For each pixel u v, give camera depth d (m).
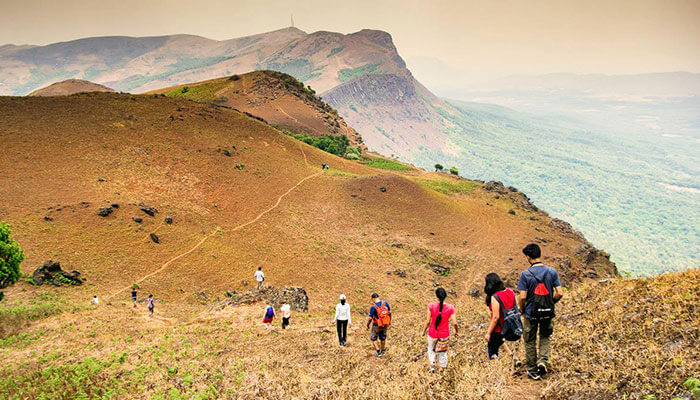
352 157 141.00
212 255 54.19
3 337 23.42
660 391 6.52
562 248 85.19
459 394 8.26
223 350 18.45
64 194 56.22
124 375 15.04
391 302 53.28
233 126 99.12
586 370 8.13
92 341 22.67
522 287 8.60
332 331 22.86
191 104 101.81
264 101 183.12
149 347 20.20
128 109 88.25
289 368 13.61
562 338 10.70
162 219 58.41
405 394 9.02
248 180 80.38
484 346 12.39
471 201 106.81
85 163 65.38
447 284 62.59
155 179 68.62
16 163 59.59
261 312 28.97
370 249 68.69
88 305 34.25
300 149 107.75
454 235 81.81
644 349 8.23
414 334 18.05
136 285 43.06
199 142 85.50
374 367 12.94
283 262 58.19
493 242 81.81
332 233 71.38
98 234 49.94
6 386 13.82
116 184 63.12
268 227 66.94
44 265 39.06
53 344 22.03
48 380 14.32
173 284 45.72
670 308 9.95
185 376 14.04
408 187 94.94
